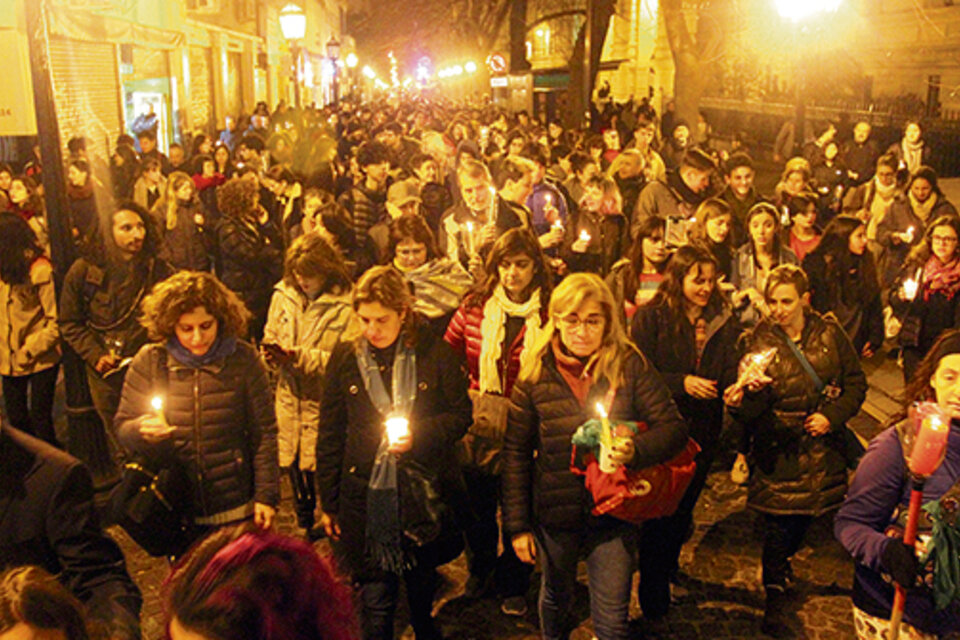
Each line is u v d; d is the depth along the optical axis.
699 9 33.75
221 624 1.43
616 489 3.58
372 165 8.84
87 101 14.97
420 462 3.85
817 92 27.39
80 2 11.83
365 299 3.77
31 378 6.53
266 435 4.09
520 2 38.19
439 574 5.19
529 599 4.91
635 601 4.89
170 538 3.94
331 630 1.50
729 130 34.91
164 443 3.88
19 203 8.63
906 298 6.55
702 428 4.75
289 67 38.12
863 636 3.12
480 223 6.51
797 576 5.11
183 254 8.23
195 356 3.96
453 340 4.65
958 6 21.05
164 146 19.75
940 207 9.05
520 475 3.81
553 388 3.71
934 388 2.98
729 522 5.79
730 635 4.55
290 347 5.07
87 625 1.94
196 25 22.59
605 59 41.25
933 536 2.86
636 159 9.88
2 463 2.50
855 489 3.05
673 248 5.79
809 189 9.31
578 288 3.61
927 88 22.23
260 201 9.69
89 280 5.60
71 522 2.54
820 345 4.43
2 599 1.83
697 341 4.72
